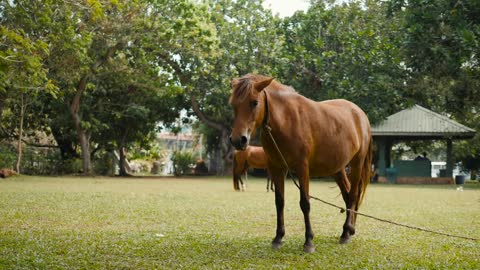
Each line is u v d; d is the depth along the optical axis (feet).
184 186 85.76
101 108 126.93
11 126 133.59
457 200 61.26
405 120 116.47
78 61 91.71
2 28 30.78
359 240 28.94
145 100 134.92
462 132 110.42
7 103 111.86
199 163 167.32
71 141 138.31
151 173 181.68
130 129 142.72
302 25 136.56
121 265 21.48
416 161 118.62
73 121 119.34
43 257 22.70
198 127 165.07
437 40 98.58
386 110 117.29
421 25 98.73
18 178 101.04
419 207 50.96
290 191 75.61
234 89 23.67
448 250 26.21
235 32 131.44
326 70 125.70
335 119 27.12
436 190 85.40
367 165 30.60
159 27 106.83
